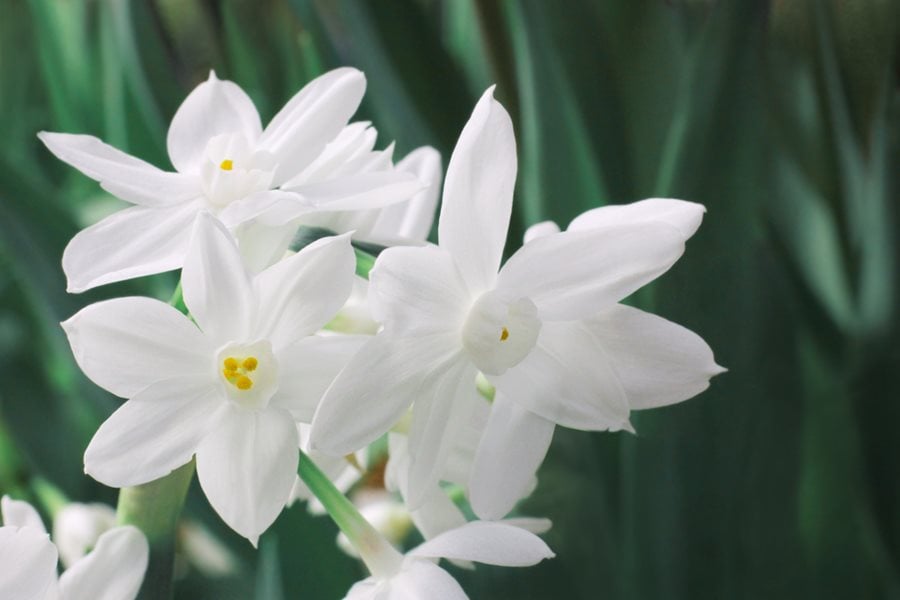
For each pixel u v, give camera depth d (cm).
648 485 37
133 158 30
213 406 28
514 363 29
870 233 39
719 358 37
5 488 42
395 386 28
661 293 36
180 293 30
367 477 44
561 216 38
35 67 60
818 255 45
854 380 40
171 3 54
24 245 39
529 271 29
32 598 28
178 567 44
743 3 35
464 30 46
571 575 41
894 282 39
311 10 43
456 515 30
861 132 41
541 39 37
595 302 29
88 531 39
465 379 29
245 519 28
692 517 38
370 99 43
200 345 28
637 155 38
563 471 43
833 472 42
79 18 54
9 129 58
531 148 38
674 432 37
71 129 52
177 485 29
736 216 36
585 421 29
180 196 30
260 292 28
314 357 28
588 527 42
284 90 50
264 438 28
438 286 28
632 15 37
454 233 28
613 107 37
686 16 45
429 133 39
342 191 29
